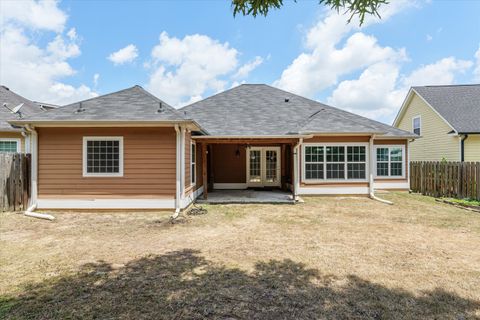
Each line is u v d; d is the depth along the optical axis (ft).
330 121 40.29
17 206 28.63
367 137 39.37
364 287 12.28
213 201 34.76
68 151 28.66
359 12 11.07
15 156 28.55
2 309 10.46
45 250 17.17
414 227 22.67
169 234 20.83
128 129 28.68
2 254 16.44
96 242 18.84
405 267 14.51
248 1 11.98
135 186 28.68
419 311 10.36
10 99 47.62
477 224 23.62
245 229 22.25
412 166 44.55
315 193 39.78
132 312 10.28
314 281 12.89
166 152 28.73
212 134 36.68
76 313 10.20
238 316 10.03
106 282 12.78
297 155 37.70
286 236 20.24
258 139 35.29
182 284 12.60
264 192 43.91
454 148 46.60
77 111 28.73
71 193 28.63
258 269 14.29
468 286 12.36
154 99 32.12
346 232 21.26
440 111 49.57
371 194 38.52
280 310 10.43
